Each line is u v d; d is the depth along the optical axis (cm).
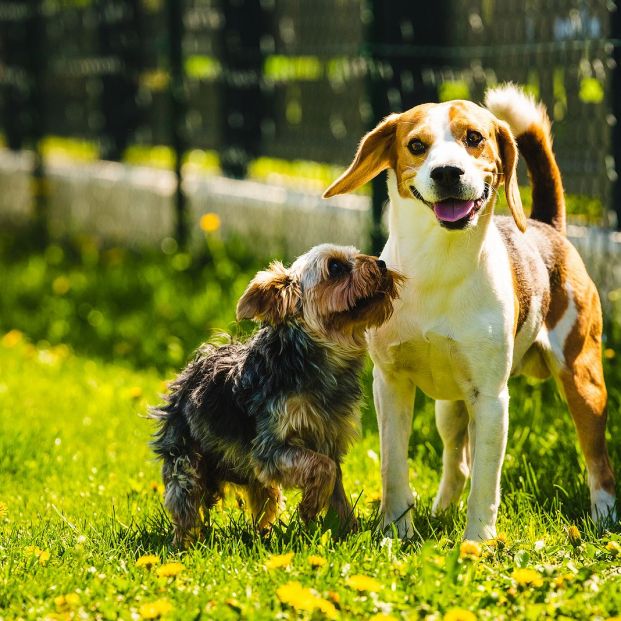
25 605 482
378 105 988
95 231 1609
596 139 931
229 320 1070
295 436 585
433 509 650
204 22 1433
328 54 1177
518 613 454
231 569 519
